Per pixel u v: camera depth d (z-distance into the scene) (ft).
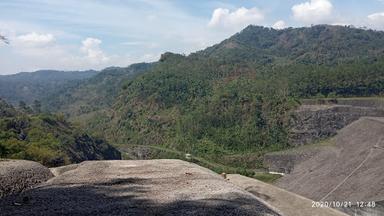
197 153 366.84
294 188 105.70
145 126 464.24
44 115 345.92
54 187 67.15
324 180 99.91
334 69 420.77
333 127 320.29
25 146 191.11
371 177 86.48
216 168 299.99
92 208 51.93
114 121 511.40
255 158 326.03
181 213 47.98
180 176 72.33
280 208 62.39
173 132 426.92
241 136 366.02
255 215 47.55
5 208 53.42
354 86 384.06
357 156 105.19
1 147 175.11
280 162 198.29
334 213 60.70
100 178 73.56
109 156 363.15
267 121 367.45
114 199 56.95
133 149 417.69
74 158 268.41
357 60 513.04
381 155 97.09
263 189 70.54
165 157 369.30
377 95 372.58
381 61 437.17
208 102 429.79
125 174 77.25
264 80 439.22
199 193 57.98
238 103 398.21
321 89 387.75
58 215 49.24
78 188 65.31
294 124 345.92
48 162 186.50
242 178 79.61
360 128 130.82
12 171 78.79
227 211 48.32
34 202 56.34
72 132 328.29
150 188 63.41
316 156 126.72
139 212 49.32
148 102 496.23
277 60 643.45
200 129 396.98
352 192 84.07
